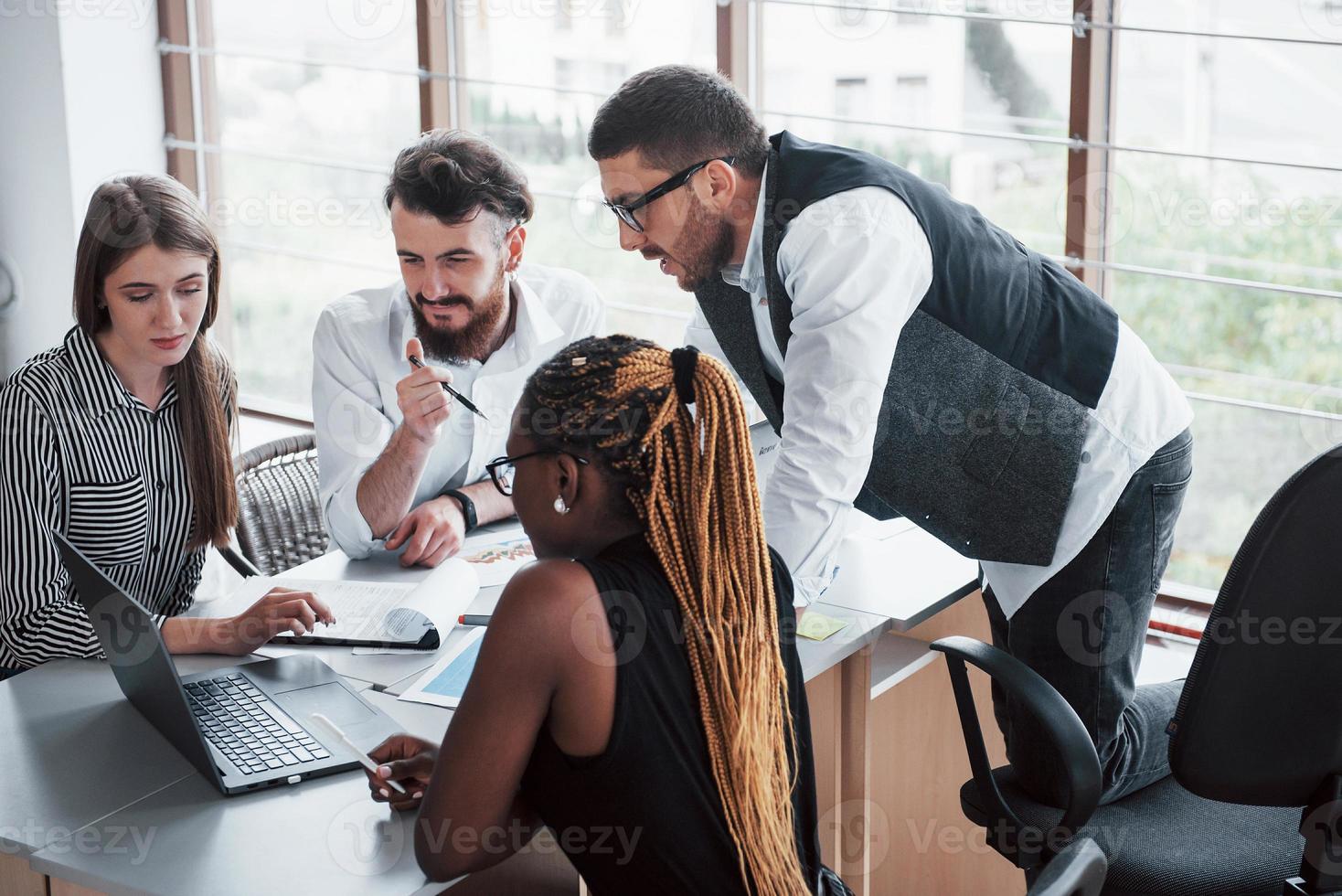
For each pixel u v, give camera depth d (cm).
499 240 206
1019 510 172
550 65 313
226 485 194
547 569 112
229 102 365
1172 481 172
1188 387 247
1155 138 239
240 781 133
